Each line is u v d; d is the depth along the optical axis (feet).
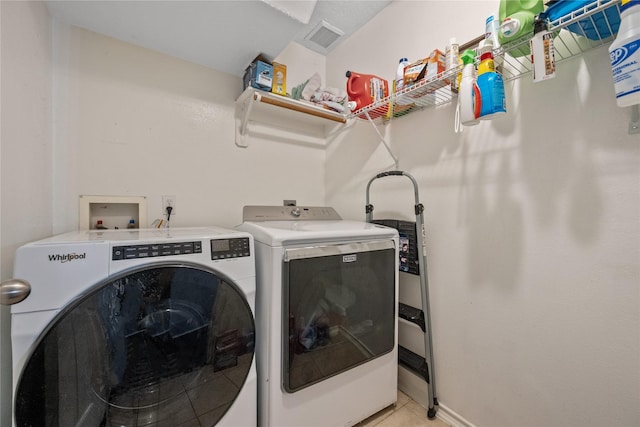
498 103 3.01
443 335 4.70
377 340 4.46
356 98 5.42
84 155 4.58
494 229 4.04
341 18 6.31
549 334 3.48
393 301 4.66
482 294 4.18
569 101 3.30
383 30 6.00
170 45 5.12
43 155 3.90
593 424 3.12
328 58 7.61
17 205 3.03
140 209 5.07
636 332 2.84
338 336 4.02
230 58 5.55
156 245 2.94
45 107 4.01
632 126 2.84
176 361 3.04
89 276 2.60
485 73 3.09
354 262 4.15
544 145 3.52
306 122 7.28
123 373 2.77
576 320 3.26
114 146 4.84
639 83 2.10
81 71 4.59
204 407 3.17
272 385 3.49
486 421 4.11
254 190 6.41
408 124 5.40
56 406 2.47
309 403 3.78
